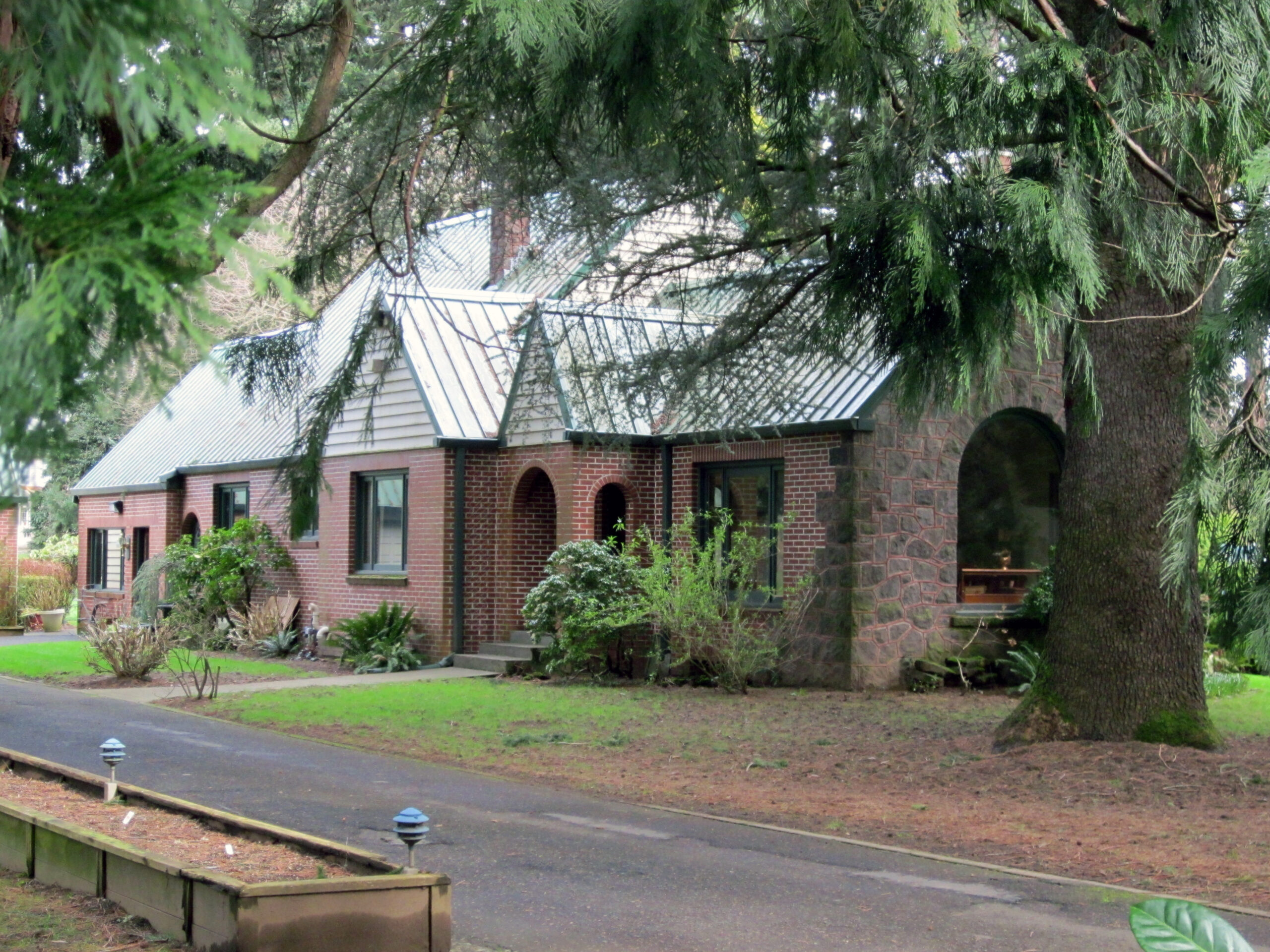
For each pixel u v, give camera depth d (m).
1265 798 9.74
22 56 3.09
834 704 16.00
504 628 20.39
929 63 9.44
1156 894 7.34
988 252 9.17
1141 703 11.33
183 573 24.38
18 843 7.21
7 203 2.83
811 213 11.97
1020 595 18.98
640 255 12.99
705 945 6.29
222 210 2.97
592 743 13.15
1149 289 11.32
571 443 19.16
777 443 18.16
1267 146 8.36
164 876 5.87
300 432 10.52
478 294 22.41
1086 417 11.40
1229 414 10.30
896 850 8.47
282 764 11.88
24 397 2.59
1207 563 9.60
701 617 17.52
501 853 8.33
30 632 31.44
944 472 17.94
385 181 10.12
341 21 8.12
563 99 8.75
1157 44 9.05
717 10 8.23
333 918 5.40
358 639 20.45
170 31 2.96
